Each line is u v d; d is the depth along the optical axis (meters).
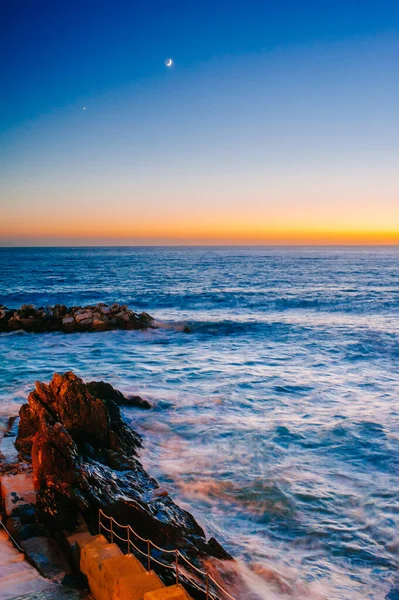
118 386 19.25
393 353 25.73
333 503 10.60
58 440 9.20
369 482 11.58
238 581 8.05
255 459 12.66
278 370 22.14
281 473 11.91
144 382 19.94
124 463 11.16
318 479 11.67
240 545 9.15
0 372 21.61
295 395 18.30
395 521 9.94
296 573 8.41
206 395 18.09
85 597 6.22
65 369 22.30
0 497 9.48
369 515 10.15
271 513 10.22
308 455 13.03
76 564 6.83
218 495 10.88
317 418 15.82
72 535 7.33
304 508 10.39
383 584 8.20
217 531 9.57
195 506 10.41
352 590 8.06
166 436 14.21
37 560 7.05
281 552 8.98
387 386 19.56
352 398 17.98
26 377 20.66
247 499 10.73
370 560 8.80
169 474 11.77
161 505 9.52
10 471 10.34
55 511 7.95
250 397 17.97
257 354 25.73
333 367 22.77
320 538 9.39
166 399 17.47
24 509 8.56
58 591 6.33
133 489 9.75
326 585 8.15
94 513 8.31
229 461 12.55
